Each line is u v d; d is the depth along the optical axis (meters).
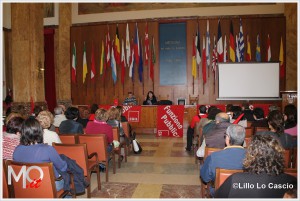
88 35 13.21
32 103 8.87
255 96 11.80
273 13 12.09
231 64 11.91
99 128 4.75
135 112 9.77
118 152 5.45
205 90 12.53
